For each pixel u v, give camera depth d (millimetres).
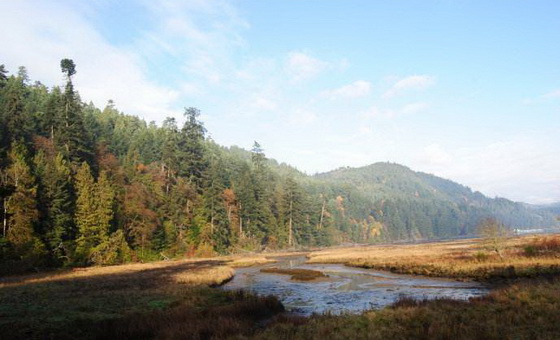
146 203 70312
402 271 36844
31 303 20047
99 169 72000
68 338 13016
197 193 87125
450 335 11234
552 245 40562
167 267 47031
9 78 113312
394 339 11438
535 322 12359
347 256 60344
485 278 28156
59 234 51250
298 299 23344
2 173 47406
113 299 21297
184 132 94125
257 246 97125
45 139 67250
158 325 14414
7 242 43750
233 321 14508
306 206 126125
